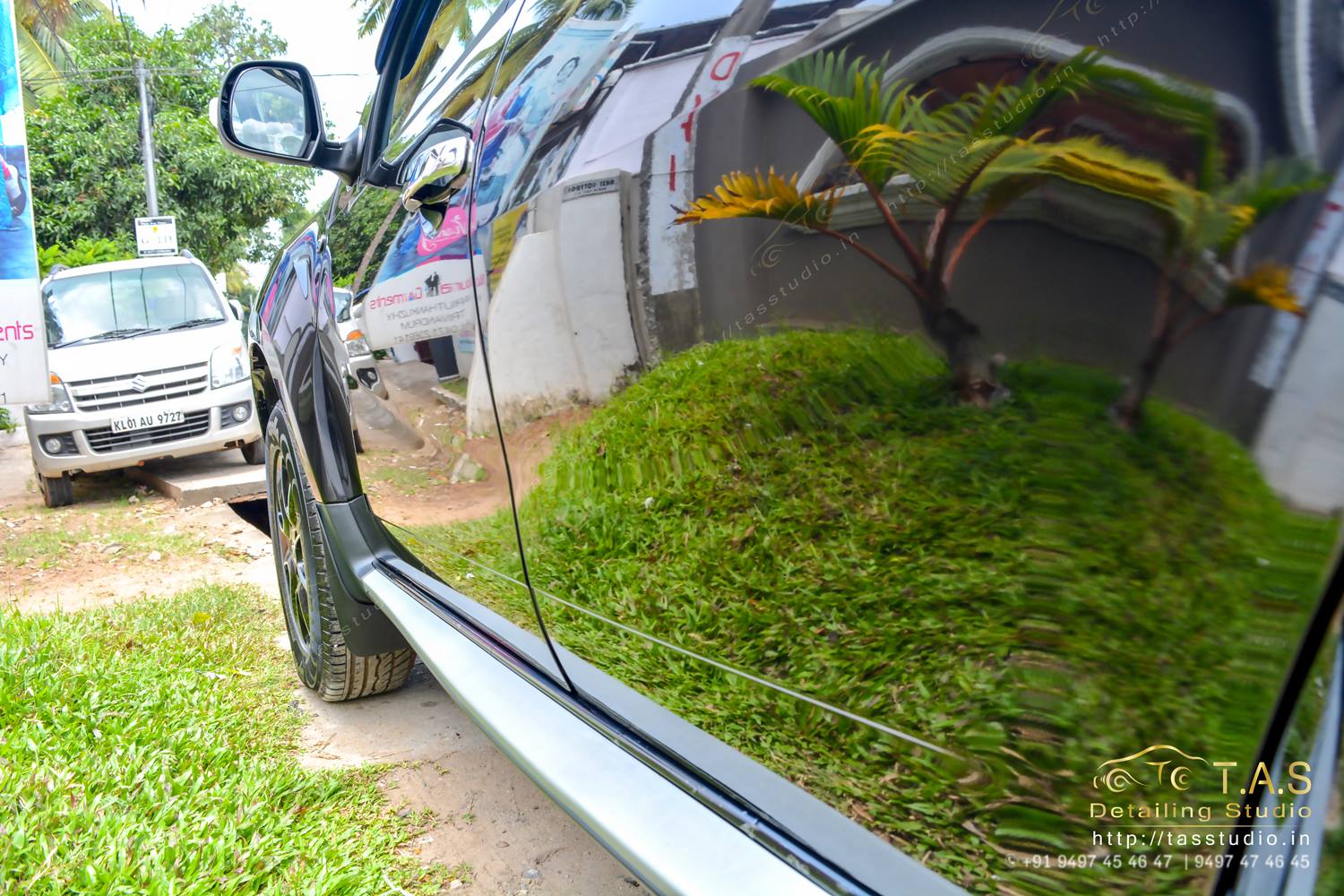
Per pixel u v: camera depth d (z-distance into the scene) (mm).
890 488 877
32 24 18734
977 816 833
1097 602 714
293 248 2934
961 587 818
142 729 2594
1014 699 783
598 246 1271
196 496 6766
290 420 2645
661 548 1225
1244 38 611
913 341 835
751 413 1032
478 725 1626
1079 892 765
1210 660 649
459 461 1817
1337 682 584
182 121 20172
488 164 1661
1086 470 709
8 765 2381
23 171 5727
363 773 2561
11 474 9055
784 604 1026
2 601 4355
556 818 2387
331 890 1958
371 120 2629
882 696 913
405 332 1974
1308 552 584
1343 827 576
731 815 1147
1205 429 631
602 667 1435
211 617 3742
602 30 1390
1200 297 631
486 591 1843
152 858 1973
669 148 1132
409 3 2471
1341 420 563
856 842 970
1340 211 566
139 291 8039
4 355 5820
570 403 1388
